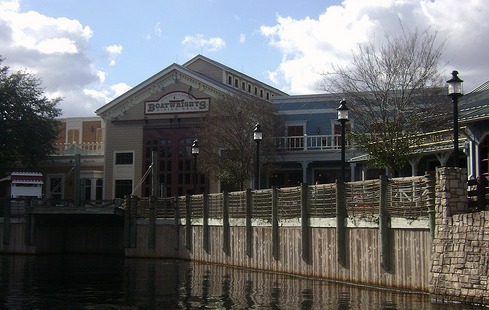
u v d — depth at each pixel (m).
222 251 37.31
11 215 50.78
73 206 49.03
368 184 25.09
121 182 57.50
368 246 24.94
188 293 25.80
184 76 56.06
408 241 22.73
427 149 34.59
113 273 35.31
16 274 35.38
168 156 56.25
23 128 58.38
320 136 50.88
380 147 34.69
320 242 28.14
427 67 36.88
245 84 64.31
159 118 56.72
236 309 21.44
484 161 29.88
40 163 62.16
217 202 38.31
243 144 48.16
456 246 20.03
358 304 21.02
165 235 45.47
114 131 58.06
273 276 30.45
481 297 19.08
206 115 51.91
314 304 21.59
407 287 22.75
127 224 47.47
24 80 59.94
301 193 29.33
